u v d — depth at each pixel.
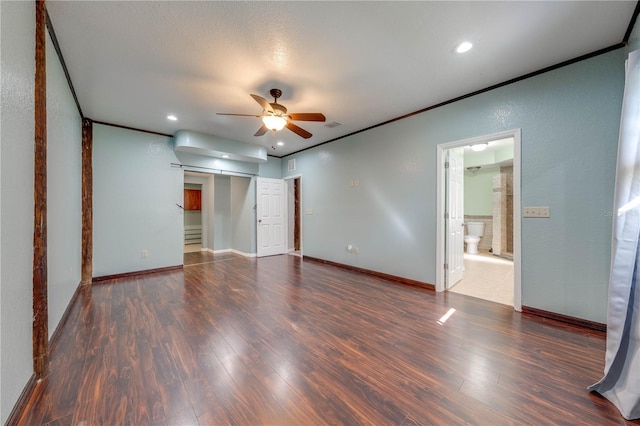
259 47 2.19
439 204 3.38
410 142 3.69
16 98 1.35
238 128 4.30
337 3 1.72
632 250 1.47
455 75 2.66
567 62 2.40
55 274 2.14
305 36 2.06
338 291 3.39
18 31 1.38
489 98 2.90
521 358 1.86
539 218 2.58
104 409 1.36
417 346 2.02
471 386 1.56
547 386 1.56
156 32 2.00
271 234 6.24
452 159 3.65
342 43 2.15
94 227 3.90
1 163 1.19
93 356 1.86
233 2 1.71
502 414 1.35
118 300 3.04
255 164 6.03
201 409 1.37
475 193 6.80
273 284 3.71
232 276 4.16
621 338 1.46
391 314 2.65
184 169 4.88
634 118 1.52
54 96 2.12
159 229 4.55
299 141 5.12
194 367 1.74
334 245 4.98
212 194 6.77
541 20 1.89
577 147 2.37
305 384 1.57
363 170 4.39
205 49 2.21
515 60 2.40
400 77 2.69
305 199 5.71
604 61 2.23
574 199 2.39
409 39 2.10
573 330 2.29
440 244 3.39
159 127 4.25
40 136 1.63
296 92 3.01
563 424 1.28
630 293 1.45
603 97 2.24
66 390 1.50
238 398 1.45
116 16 1.83
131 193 4.26
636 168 1.49
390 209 3.97
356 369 1.73
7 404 1.22
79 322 2.43
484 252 6.50
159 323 2.41
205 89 2.92
